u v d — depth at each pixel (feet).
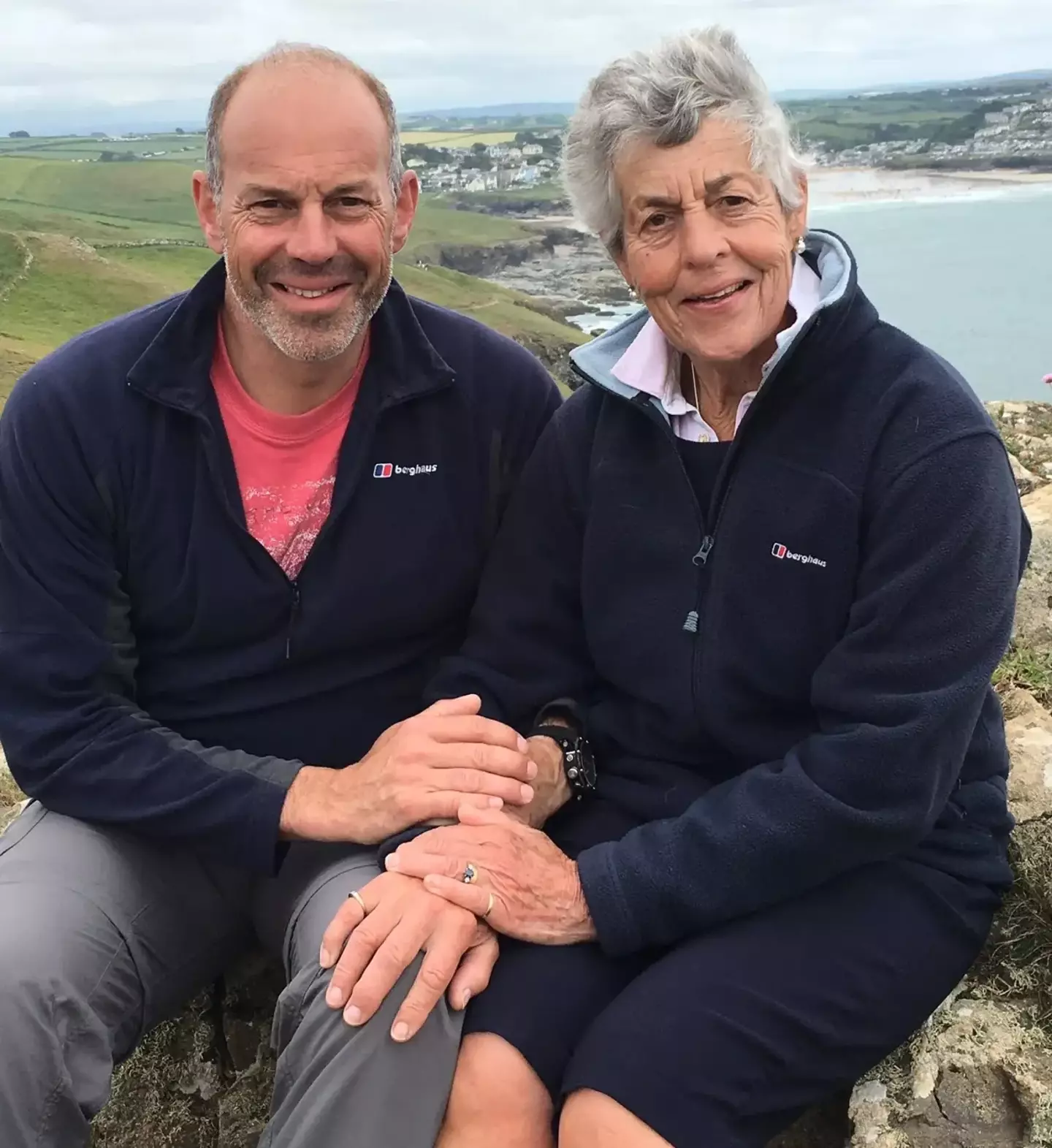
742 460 6.68
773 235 6.57
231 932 8.16
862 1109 6.43
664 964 6.10
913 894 6.29
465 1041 5.99
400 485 8.14
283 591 7.94
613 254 7.23
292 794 7.34
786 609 6.55
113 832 7.61
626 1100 5.41
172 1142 8.45
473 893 6.18
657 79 6.35
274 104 7.16
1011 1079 6.33
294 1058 6.14
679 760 7.33
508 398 8.59
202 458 7.71
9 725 7.57
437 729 7.27
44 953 6.58
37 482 7.52
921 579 5.85
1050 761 8.04
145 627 8.22
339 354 7.67
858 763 5.82
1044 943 7.07
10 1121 6.23
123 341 7.79
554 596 8.02
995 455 5.97
